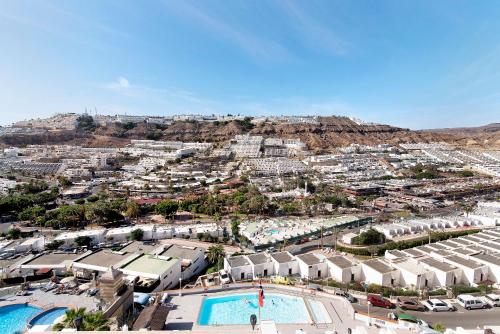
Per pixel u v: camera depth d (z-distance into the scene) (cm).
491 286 7325
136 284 7050
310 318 5925
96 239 10925
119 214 13650
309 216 15150
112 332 2183
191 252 9106
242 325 5603
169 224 13550
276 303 6569
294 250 10512
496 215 13650
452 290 7000
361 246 10662
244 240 11219
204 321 5862
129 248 9194
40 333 2188
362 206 17062
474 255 8369
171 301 6556
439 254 8588
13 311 6212
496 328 4028
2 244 10169
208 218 14625
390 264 8150
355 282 7894
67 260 8444
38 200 15862
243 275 8194
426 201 17925
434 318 5959
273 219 14312
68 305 6331
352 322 5725
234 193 17562
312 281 7825
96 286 7056
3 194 18050
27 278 7806
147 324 4941
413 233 11919
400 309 6334
